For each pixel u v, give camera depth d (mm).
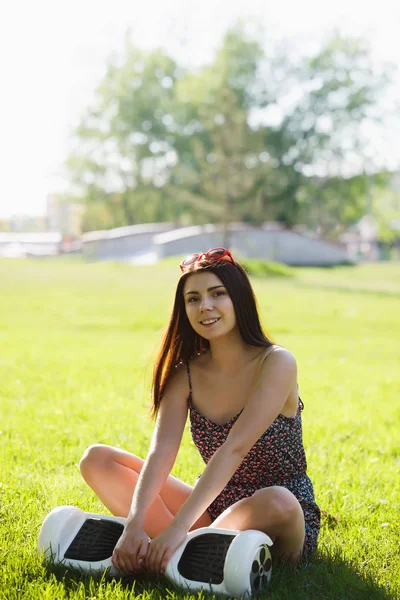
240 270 3377
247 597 2920
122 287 24406
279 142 51500
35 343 12656
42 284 24328
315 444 6008
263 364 3326
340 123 52250
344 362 11211
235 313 3338
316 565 3365
